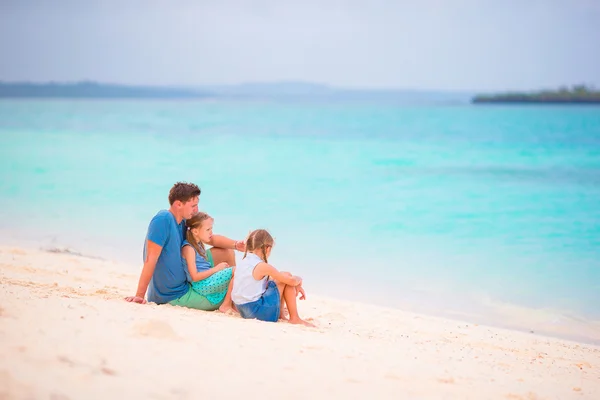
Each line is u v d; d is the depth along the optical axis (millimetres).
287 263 11195
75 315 4902
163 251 6547
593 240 12836
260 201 17406
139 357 4133
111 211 15477
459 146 36094
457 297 9305
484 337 7133
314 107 144000
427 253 11914
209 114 88562
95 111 92750
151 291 6723
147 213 15266
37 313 4820
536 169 25047
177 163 26406
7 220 14320
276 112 100188
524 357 6168
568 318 8422
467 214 15695
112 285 8242
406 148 34844
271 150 33250
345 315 7785
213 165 25844
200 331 4992
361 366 4629
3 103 137500
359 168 25281
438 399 4145
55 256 10531
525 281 10117
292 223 14523
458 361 5375
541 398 4480
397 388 4238
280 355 4617
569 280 10164
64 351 4043
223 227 13969
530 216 15383
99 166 24906
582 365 6059
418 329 7258
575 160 28281
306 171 24219
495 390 4520
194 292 6684
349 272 10641
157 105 147875
